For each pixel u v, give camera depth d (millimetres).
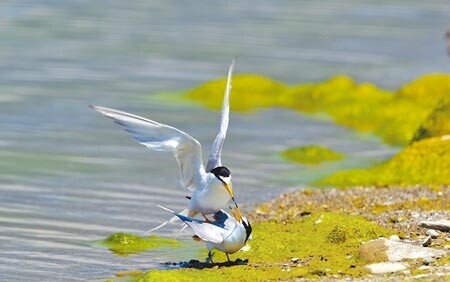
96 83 23672
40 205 15086
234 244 11617
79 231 13883
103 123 20375
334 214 13594
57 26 29766
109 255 12859
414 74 25812
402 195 15133
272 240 12727
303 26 31297
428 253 11383
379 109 21984
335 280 10664
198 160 11594
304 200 15305
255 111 22234
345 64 26766
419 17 33125
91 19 31062
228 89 12070
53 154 17969
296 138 20078
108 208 15039
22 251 12977
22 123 19953
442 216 13477
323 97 23062
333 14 33219
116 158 17969
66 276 12031
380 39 29766
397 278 10531
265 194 15906
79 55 26469
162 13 32562
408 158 16469
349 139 20203
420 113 21422
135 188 16172
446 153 16344
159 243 13367
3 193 15617
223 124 11984
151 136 11422
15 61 25328
